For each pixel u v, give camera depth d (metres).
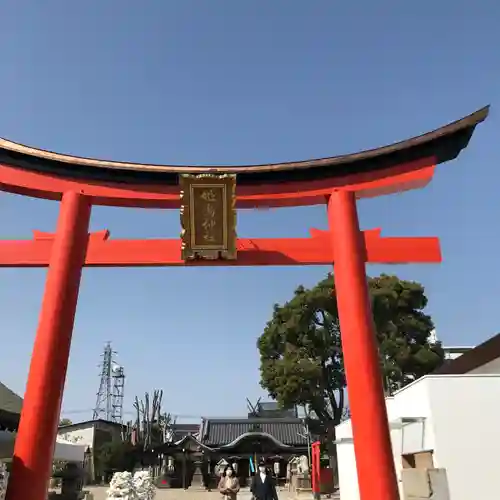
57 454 20.77
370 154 10.87
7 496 8.01
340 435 20.52
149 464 46.06
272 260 10.34
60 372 9.05
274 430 49.06
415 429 12.65
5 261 10.08
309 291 34.34
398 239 10.42
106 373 66.75
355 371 9.06
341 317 9.76
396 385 32.72
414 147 10.86
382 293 32.34
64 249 10.07
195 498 30.14
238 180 11.16
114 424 53.81
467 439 11.42
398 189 11.11
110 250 10.32
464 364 17.52
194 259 10.23
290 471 35.91
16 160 10.93
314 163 10.92
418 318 33.03
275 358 37.03
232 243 10.10
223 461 41.34
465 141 10.86
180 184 9.77
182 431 72.19
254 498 16.19
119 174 11.02
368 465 8.41
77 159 10.82
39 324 9.34
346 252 10.14
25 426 8.45
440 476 11.08
